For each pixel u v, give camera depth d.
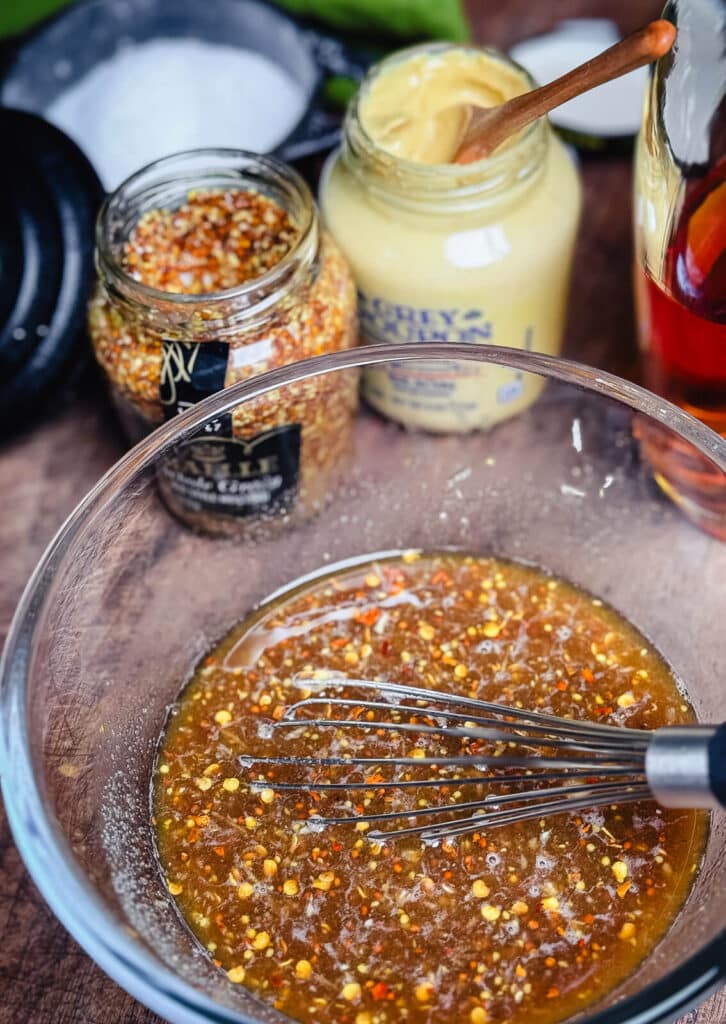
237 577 0.48
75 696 0.42
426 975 0.40
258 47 0.58
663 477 0.47
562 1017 0.39
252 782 0.43
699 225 0.44
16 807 0.37
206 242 0.48
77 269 0.51
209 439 0.45
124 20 0.58
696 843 0.41
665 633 0.45
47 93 0.58
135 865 0.41
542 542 0.48
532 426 0.50
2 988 0.43
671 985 0.35
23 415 0.51
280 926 0.41
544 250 0.48
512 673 0.45
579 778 0.42
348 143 0.48
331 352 0.46
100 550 0.43
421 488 0.50
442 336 0.49
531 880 0.41
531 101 0.44
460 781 0.40
